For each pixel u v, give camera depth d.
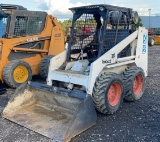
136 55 5.18
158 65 9.49
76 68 4.49
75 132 3.51
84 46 4.83
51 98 4.30
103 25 4.37
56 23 7.15
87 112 3.69
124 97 4.91
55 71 4.50
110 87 4.20
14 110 4.30
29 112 4.28
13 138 3.55
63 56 4.80
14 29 6.12
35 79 7.11
